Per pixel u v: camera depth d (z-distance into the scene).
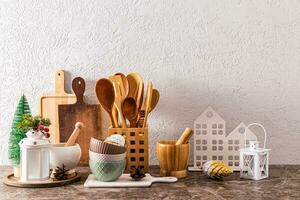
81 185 1.70
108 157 1.68
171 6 2.04
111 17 2.05
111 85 1.86
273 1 2.05
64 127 2.03
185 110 2.06
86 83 2.06
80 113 2.04
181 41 2.05
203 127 1.98
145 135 1.87
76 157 1.79
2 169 1.99
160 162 1.81
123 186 1.66
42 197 1.53
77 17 2.05
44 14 2.05
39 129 1.74
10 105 2.07
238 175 1.87
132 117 1.89
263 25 2.06
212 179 1.79
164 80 2.06
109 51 2.05
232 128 2.06
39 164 1.71
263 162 1.82
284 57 2.06
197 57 2.05
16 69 2.06
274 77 2.06
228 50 2.05
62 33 2.05
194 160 1.97
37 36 2.06
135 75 1.95
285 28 2.06
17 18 2.05
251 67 2.06
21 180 1.71
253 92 2.06
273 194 1.57
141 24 2.05
